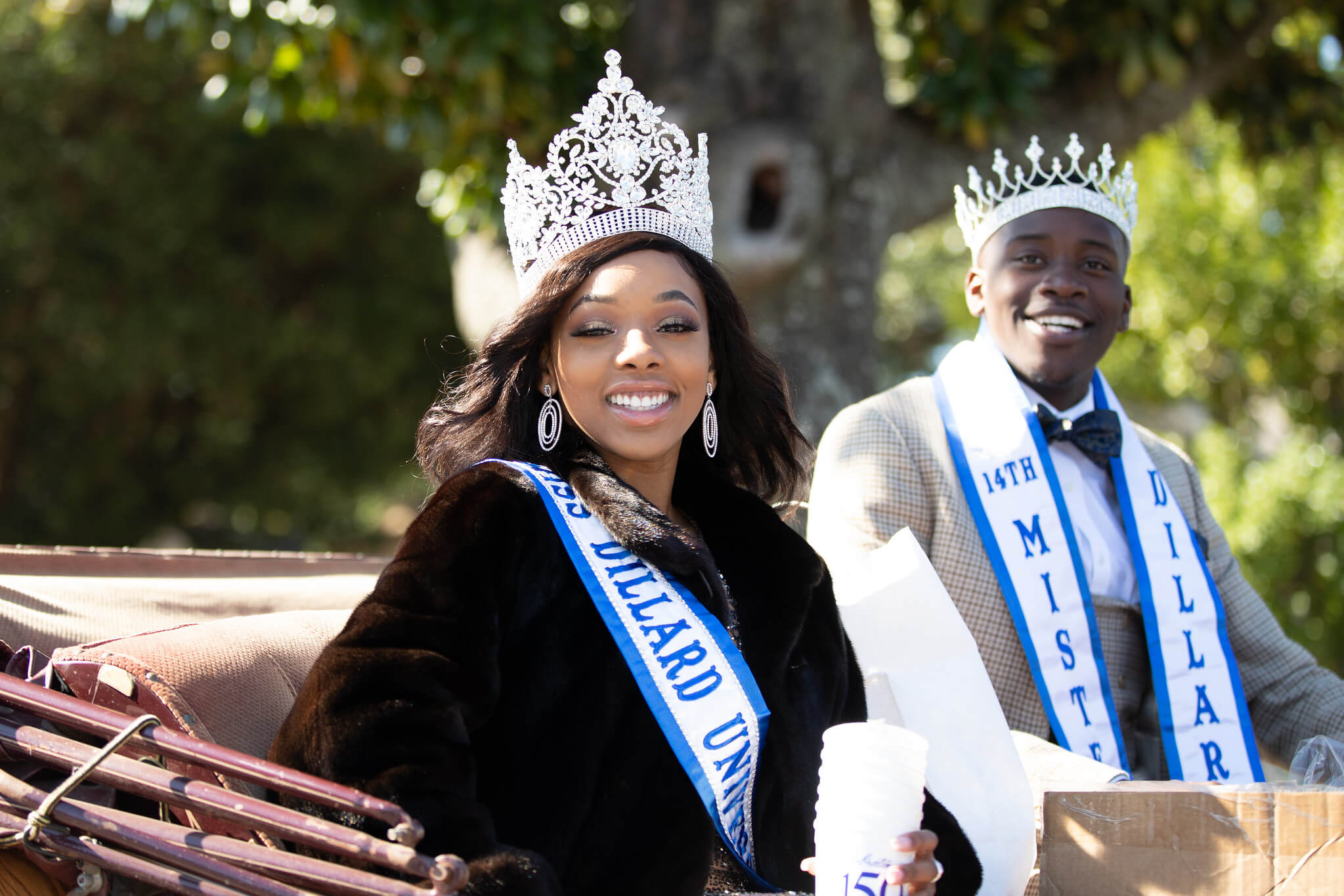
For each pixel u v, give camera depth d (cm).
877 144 591
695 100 567
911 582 245
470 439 217
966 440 303
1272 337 887
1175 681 294
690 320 215
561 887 185
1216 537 330
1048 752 251
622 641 195
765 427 239
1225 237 896
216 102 586
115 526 1282
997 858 229
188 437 1312
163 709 193
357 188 1216
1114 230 316
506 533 190
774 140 561
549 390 219
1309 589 811
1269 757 321
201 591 259
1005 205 318
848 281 582
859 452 301
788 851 213
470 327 600
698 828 198
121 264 1156
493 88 529
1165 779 297
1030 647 287
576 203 219
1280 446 933
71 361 1173
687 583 206
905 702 240
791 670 222
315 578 288
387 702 171
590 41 592
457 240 605
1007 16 577
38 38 1122
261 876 160
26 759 184
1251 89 709
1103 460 310
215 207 1176
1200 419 1128
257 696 208
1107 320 313
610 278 212
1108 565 303
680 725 197
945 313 1358
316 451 1292
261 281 1228
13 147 1105
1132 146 627
